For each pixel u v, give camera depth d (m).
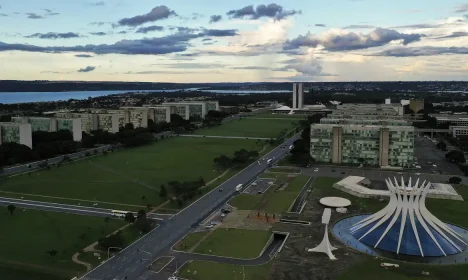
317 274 187.88
